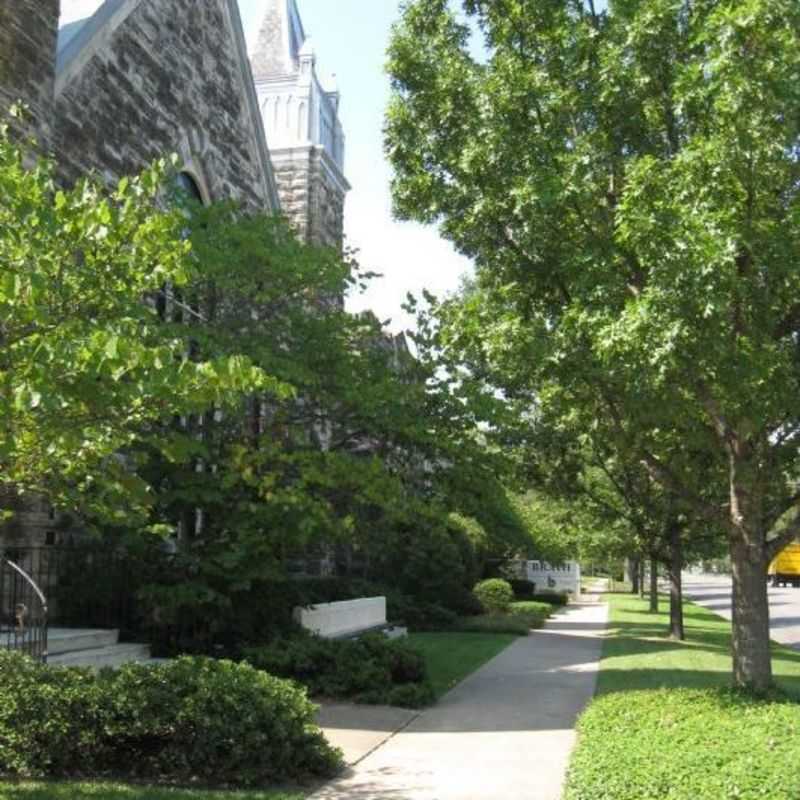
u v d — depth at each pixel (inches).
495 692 526.3
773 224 345.4
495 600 1207.6
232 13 832.9
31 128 486.6
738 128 322.3
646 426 425.4
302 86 1107.3
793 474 440.8
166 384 197.0
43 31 502.6
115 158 637.9
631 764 268.5
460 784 308.8
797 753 271.7
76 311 219.0
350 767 334.3
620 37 388.5
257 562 503.8
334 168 1133.1
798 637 1117.1
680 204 335.6
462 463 543.5
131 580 524.4
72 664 432.1
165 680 311.1
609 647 784.3
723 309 316.8
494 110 400.5
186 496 480.1
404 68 435.5
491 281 452.8
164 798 265.6
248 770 299.6
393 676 500.7
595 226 400.5
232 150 828.6
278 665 483.2
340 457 489.1
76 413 215.5
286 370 491.5
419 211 441.4
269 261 522.6
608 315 355.3
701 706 370.3
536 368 393.4
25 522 507.5
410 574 1058.7
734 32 316.2
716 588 3218.5
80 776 298.5
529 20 415.5
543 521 1390.3
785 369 370.0
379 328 556.1
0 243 213.5
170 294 524.1
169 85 716.0
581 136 402.3
